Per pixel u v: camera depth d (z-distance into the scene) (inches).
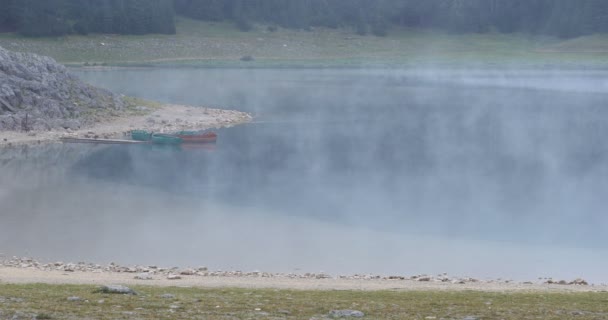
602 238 4192.9
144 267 3442.4
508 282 3139.8
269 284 2839.6
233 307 2215.8
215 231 4296.3
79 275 3024.1
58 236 4131.4
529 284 3026.6
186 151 7170.3
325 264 3651.6
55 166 6323.8
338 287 2790.4
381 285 2883.9
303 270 3540.8
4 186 5467.5
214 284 2805.1
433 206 4958.2
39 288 2541.8
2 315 2009.1
